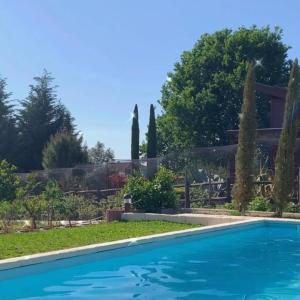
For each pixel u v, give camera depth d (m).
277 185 17.27
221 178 23.88
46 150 44.34
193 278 9.38
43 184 23.69
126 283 8.98
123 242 11.05
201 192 21.66
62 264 9.71
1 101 58.12
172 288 8.63
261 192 19.62
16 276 8.91
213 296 8.10
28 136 57.53
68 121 60.44
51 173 25.02
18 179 20.66
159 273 9.80
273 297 8.02
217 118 45.69
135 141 45.59
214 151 25.20
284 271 9.99
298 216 16.84
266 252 12.10
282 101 31.20
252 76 18.11
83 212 18.58
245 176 17.83
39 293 8.29
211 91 45.53
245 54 45.59
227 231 14.20
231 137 31.48
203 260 11.10
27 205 16.17
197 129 46.16
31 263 9.16
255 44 45.84
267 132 27.27
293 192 18.92
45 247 10.69
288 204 17.66
